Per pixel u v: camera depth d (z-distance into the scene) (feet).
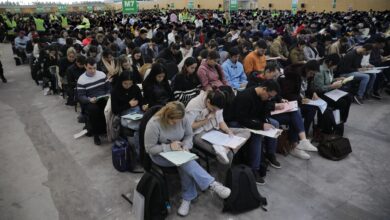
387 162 12.01
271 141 11.27
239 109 10.59
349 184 10.50
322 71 14.58
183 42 23.11
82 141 13.71
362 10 81.15
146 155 8.84
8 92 21.88
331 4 86.94
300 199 9.62
